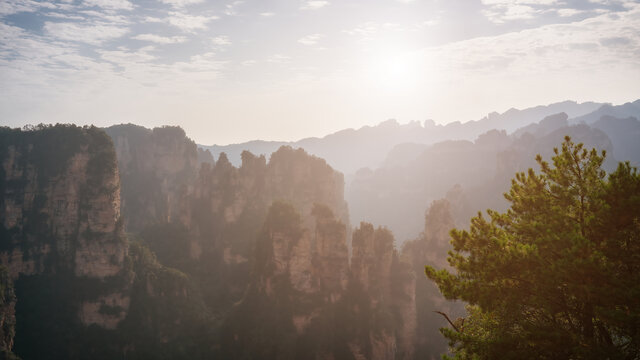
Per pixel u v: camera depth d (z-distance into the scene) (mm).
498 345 20000
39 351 101688
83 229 116312
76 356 102000
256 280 108812
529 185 24578
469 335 22562
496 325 22406
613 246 18797
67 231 118438
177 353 101812
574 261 17578
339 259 104625
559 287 19828
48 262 117500
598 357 17562
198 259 149625
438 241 141250
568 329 20719
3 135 128375
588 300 18453
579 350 17828
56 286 113625
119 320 108500
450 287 22516
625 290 17234
